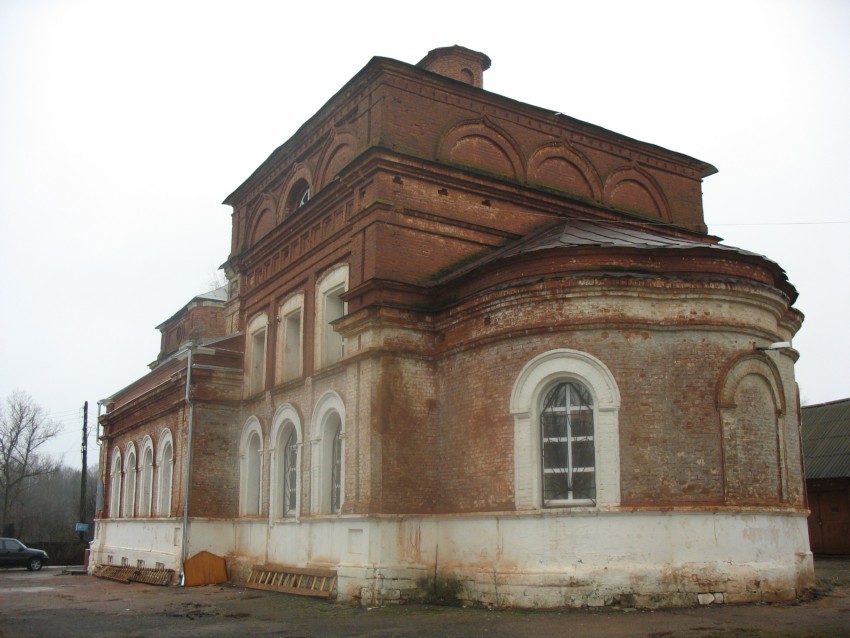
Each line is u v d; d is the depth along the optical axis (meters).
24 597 21.92
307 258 23.06
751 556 15.33
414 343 19.03
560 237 18.70
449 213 20.69
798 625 12.35
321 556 19.91
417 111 21.03
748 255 16.97
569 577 15.29
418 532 18.09
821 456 31.62
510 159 22.38
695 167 26.23
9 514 80.44
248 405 25.45
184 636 13.73
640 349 16.09
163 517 27.27
